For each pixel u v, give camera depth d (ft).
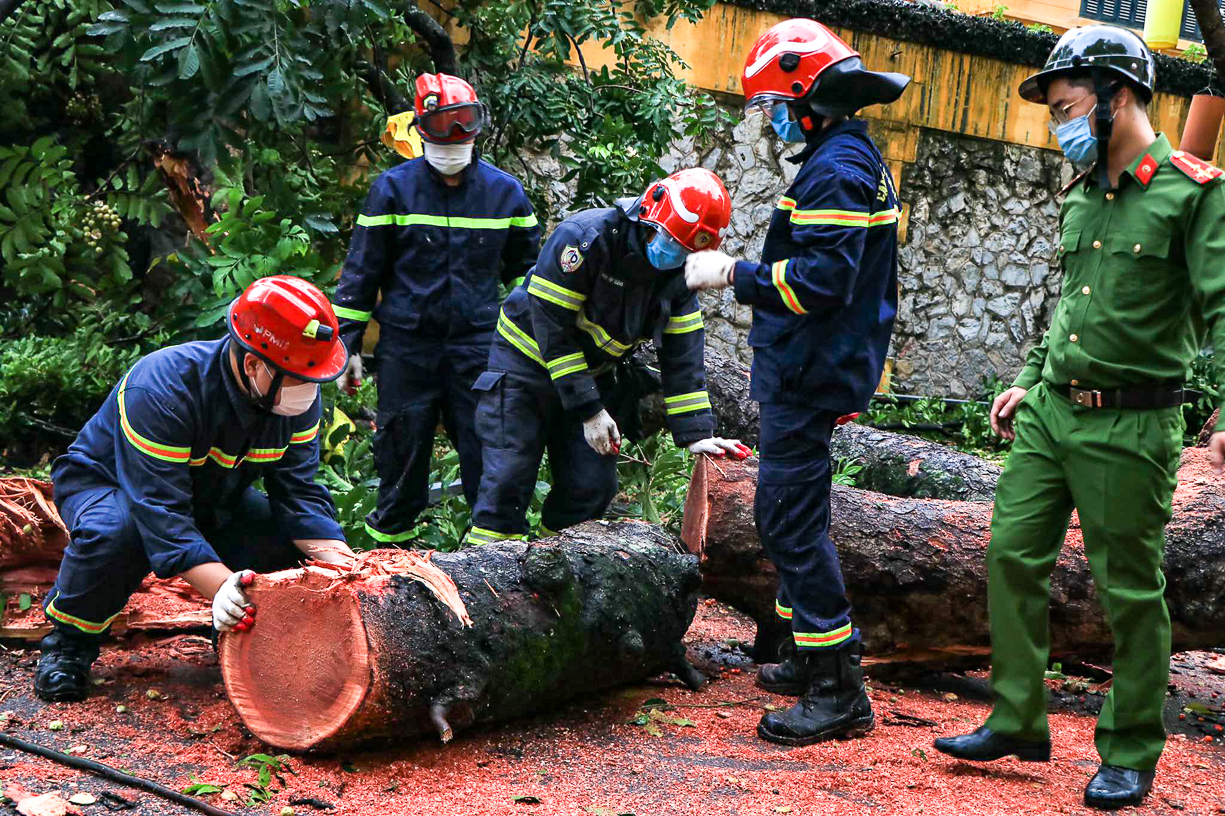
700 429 13.82
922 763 11.03
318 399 11.86
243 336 10.40
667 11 27.76
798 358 10.94
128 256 25.66
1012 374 37.99
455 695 10.18
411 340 15.42
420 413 15.56
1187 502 14.07
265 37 19.72
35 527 13.03
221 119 20.08
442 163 15.20
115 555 11.04
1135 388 10.06
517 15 25.12
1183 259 9.83
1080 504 10.30
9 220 23.75
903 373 36.32
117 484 11.48
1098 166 10.09
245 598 10.17
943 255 36.52
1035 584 10.63
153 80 19.84
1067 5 42.88
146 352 24.25
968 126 36.06
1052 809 10.01
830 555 11.51
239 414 10.87
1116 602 10.21
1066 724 13.00
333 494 17.22
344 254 24.21
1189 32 44.32
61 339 24.38
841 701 11.67
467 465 15.75
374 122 24.32
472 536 13.97
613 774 10.44
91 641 11.69
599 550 12.25
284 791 9.52
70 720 10.89
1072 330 10.28
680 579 12.84
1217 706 14.61
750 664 14.70
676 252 12.37
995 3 41.32
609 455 14.17
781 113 11.00
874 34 34.14
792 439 11.19
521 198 15.81
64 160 24.61
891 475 18.63
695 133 27.12
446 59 24.07
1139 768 10.28
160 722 11.03
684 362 13.82
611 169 24.07
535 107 25.22
